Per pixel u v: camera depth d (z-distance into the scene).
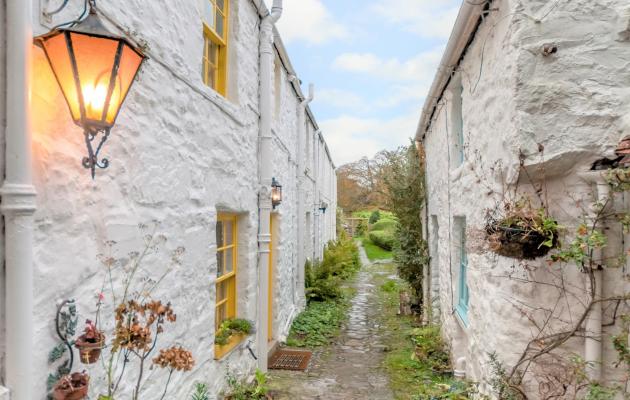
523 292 3.19
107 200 2.47
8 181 1.73
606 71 2.98
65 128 2.11
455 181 5.55
